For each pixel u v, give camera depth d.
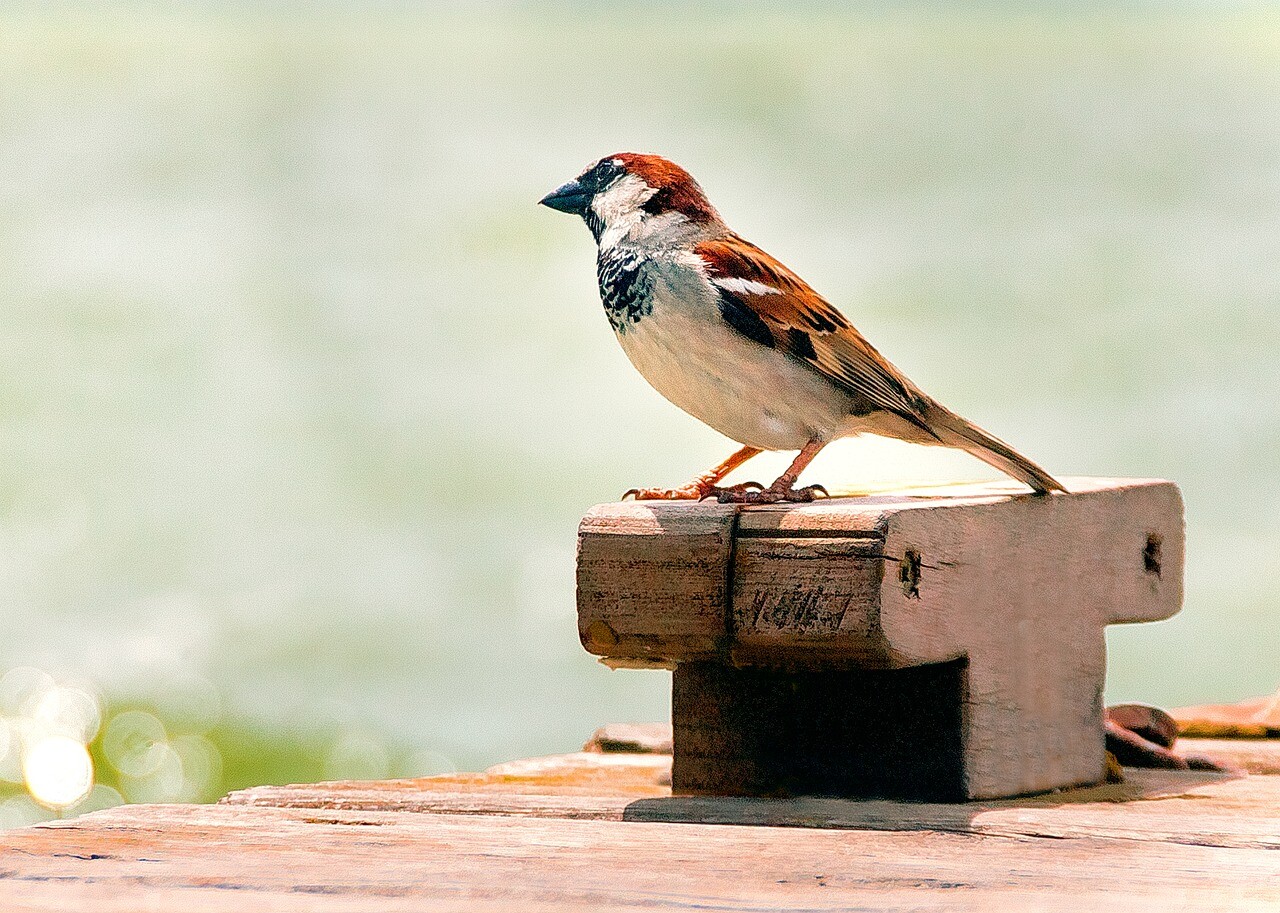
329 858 6.11
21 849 6.23
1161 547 8.42
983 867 5.96
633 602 7.05
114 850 6.21
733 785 7.65
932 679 7.32
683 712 7.74
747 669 7.60
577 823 6.69
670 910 5.47
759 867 5.96
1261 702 10.79
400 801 7.35
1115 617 8.17
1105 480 8.54
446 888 5.71
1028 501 7.61
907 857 6.11
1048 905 5.51
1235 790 7.98
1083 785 8.01
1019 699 7.56
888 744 7.40
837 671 7.43
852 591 6.69
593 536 7.10
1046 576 7.71
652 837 6.44
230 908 5.52
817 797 7.49
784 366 8.42
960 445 8.24
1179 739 10.02
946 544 7.05
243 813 6.85
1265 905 5.50
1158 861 6.05
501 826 6.63
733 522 6.90
